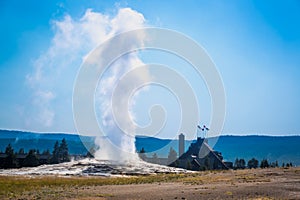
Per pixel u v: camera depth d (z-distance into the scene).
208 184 32.53
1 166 89.44
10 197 26.30
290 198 22.62
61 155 114.44
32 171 63.28
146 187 32.03
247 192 25.48
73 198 24.50
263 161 101.88
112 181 41.47
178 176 46.19
